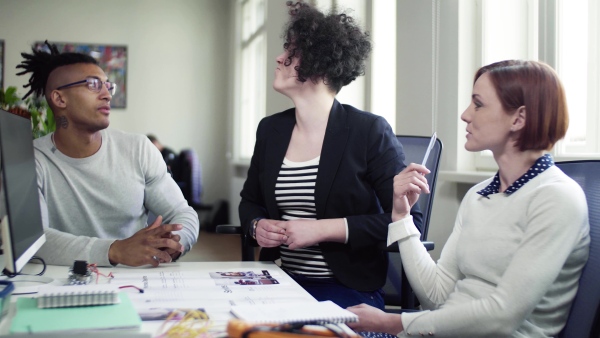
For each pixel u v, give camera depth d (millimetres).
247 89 7707
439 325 1208
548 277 1136
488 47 2598
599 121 2053
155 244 1551
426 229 1914
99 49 8258
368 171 1754
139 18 8336
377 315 1275
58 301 986
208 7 8508
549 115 1227
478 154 2602
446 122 2686
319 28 1724
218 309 1086
